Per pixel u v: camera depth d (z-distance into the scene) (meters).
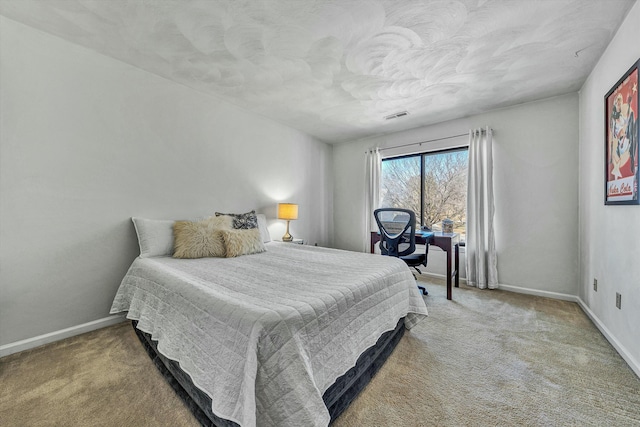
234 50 2.01
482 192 3.14
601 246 2.04
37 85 1.80
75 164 1.96
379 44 1.92
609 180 1.85
